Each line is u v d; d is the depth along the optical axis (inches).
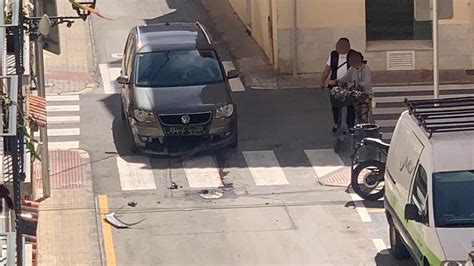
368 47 977.5
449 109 570.6
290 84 957.8
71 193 713.0
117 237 642.2
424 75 976.9
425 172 531.5
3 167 370.3
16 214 354.6
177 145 781.3
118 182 733.9
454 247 505.4
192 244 629.9
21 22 431.2
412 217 525.3
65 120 868.6
